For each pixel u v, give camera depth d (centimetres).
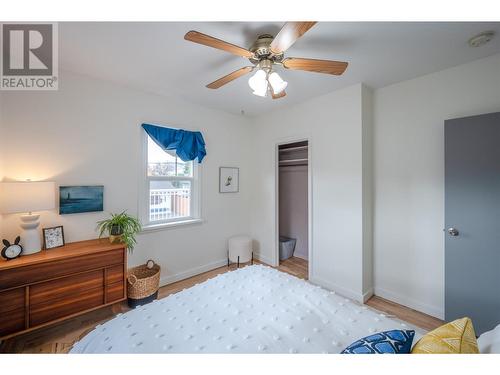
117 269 212
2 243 187
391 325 118
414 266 233
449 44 175
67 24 152
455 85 208
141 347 101
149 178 280
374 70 216
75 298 189
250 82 154
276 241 351
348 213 256
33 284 171
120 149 252
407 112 237
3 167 190
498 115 178
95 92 235
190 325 118
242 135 372
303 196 390
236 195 369
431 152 222
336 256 268
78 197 223
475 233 189
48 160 210
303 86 254
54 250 196
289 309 132
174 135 290
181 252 304
